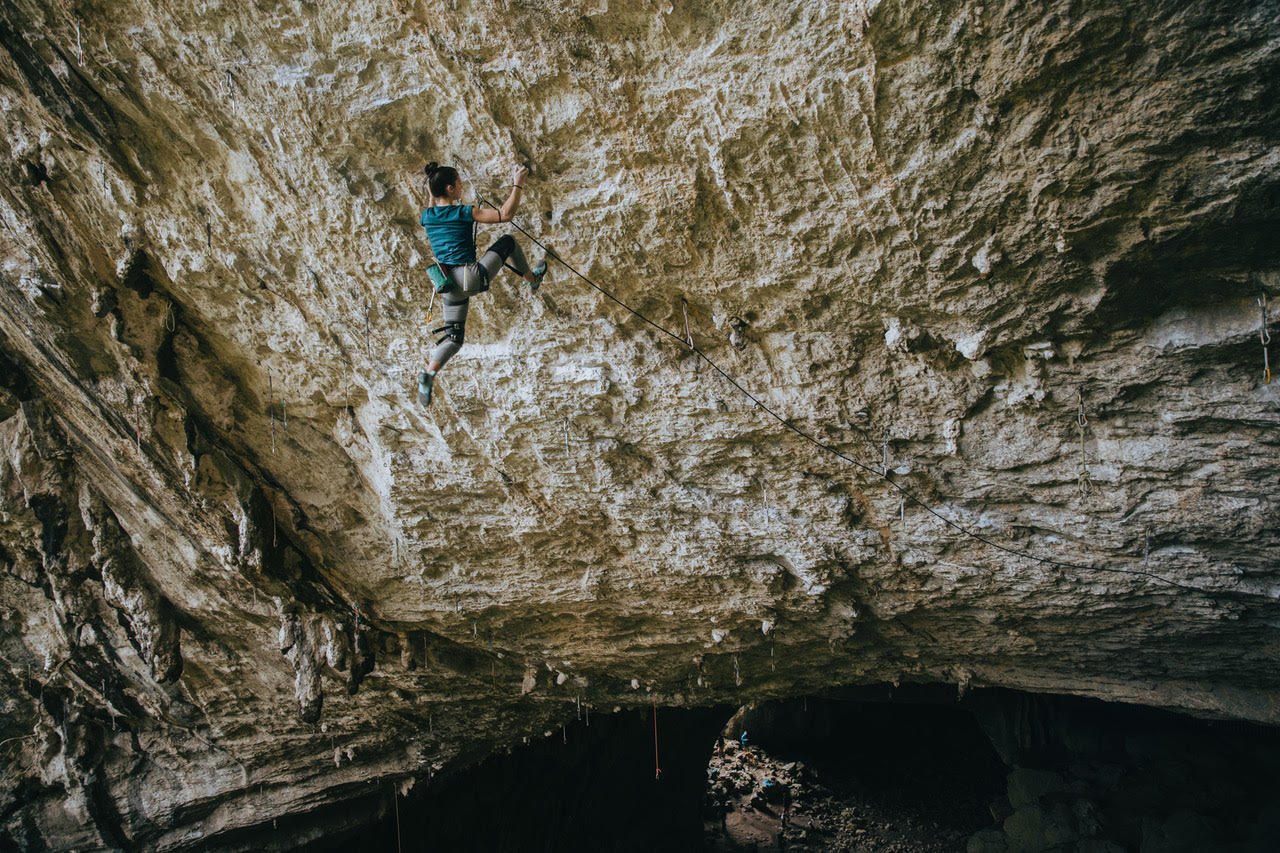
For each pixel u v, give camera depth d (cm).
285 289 678
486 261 484
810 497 728
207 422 830
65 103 566
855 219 510
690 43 456
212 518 871
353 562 947
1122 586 708
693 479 744
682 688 1162
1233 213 441
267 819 1262
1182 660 820
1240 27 368
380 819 1405
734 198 523
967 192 474
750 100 468
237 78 531
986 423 620
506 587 922
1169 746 1706
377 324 674
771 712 2717
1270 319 490
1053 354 558
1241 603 689
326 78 518
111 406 802
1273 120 400
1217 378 537
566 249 583
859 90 444
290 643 963
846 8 414
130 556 964
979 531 700
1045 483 644
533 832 1684
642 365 655
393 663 1069
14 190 642
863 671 1027
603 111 496
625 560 854
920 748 2658
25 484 883
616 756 1880
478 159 543
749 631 937
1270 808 1431
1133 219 462
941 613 836
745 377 645
